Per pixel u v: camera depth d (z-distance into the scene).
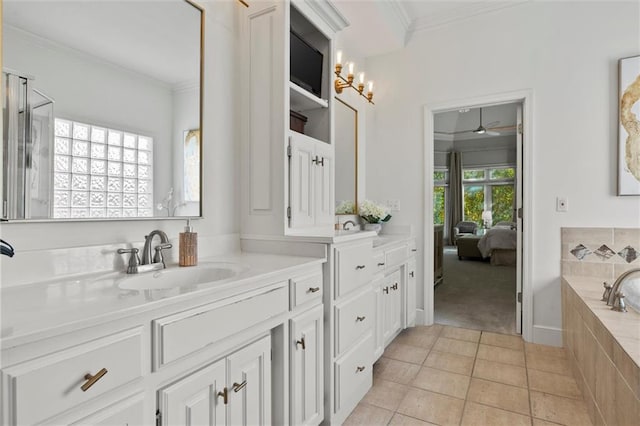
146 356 0.82
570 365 2.24
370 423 1.69
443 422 1.69
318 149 1.97
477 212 8.89
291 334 1.35
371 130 3.34
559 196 2.61
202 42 1.61
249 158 1.79
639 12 2.40
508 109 6.29
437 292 4.25
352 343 1.77
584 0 2.55
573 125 2.57
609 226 2.47
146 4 1.39
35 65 1.04
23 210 1.01
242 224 1.82
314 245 1.59
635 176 2.38
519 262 2.85
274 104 1.71
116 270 1.24
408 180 3.18
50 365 0.64
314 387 1.49
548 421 1.70
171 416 0.88
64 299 0.84
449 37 3.01
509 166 8.36
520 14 2.74
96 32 1.21
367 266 1.93
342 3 2.51
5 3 0.98
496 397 1.91
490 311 3.46
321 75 2.08
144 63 1.37
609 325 1.51
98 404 0.72
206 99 1.65
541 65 2.67
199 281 1.38
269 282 1.23
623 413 1.28
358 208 3.17
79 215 1.15
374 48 3.18
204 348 0.98
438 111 3.13
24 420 0.60
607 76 2.48
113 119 1.26
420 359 2.40
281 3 1.70
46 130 1.07
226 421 1.05
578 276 2.54
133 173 1.33
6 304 0.79
